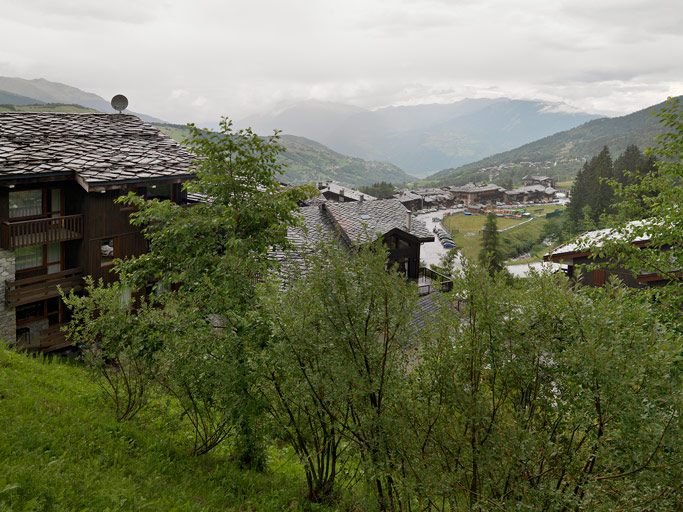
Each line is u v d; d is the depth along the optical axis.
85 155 20.14
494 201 189.00
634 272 12.45
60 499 6.38
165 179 20.56
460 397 5.52
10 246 18.75
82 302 9.84
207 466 9.63
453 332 6.02
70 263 21.59
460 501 5.61
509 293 5.74
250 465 10.09
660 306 10.77
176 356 8.86
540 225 130.62
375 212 35.75
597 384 5.00
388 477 6.35
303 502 8.77
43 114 23.14
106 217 21.17
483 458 5.32
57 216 20.66
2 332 19.16
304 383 7.29
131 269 10.13
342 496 8.82
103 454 8.33
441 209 176.88
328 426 7.59
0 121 21.08
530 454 5.06
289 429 8.70
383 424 6.07
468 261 5.87
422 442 5.96
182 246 9.42
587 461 5.28
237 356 8.35
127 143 22.75
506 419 5.66
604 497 4.79
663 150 12.05
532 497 5.06
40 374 12.04
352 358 6.46
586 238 13.49
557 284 5.76
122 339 9.47
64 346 20.53
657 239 12.09
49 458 7.50
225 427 10.36
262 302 8.12
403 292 6.24
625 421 4.85
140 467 8.42
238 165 9.75
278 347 7.36
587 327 5.21
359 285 6.46
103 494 6.88
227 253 8.91
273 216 9.99
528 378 5.58
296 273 7.51
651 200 12.66
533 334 5.57
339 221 30.98
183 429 11.23
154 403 11.09
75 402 10.52
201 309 8.99
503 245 93.44
